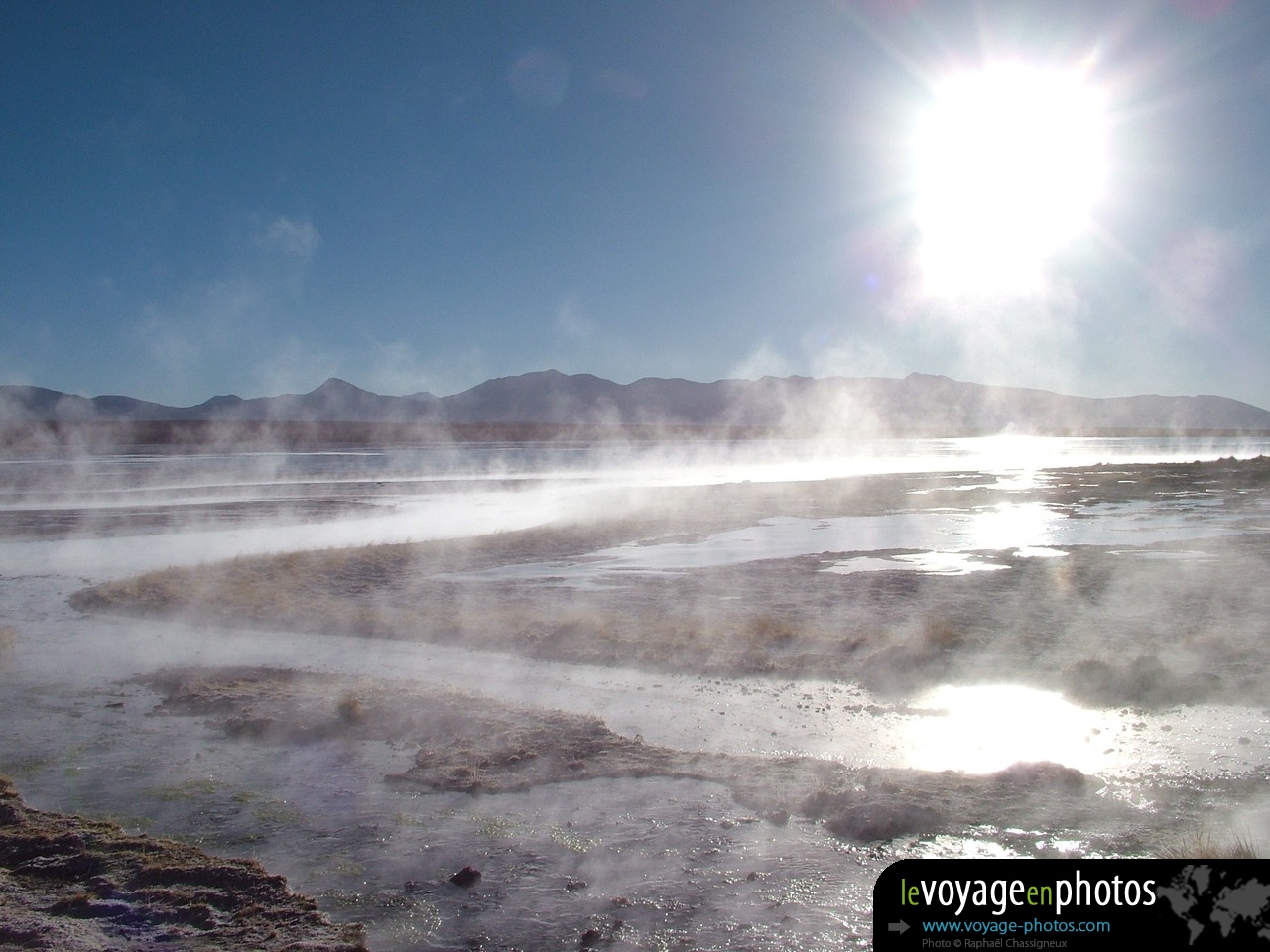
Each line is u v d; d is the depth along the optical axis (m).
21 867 6.78
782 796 7.86
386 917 6.03
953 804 7.53
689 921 5.89
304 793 8.28
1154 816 7.26
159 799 8.16
